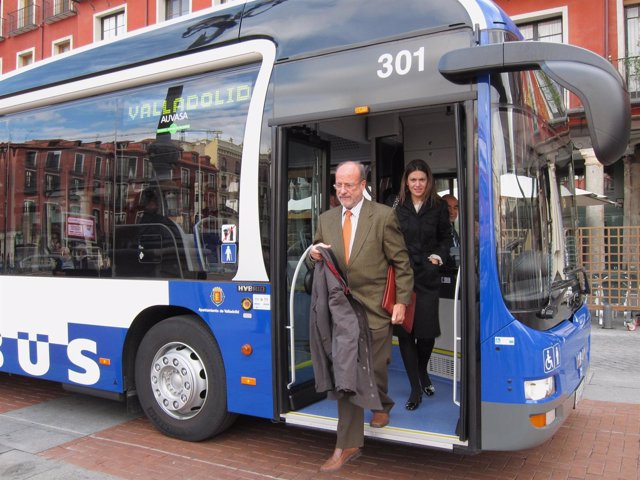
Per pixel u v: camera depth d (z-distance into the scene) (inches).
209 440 185.3
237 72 173.6
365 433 150.8
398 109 145.9
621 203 613.0
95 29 916.6
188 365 178.2
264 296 163.5
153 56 189.3
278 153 162.6
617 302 416.8
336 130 195.2
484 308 135.4
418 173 172.2
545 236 153.3
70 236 205.9
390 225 149.4
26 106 220.1
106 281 194.4
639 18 571.5
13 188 223.9
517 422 133.1
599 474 157.8
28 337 214.8
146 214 188.4
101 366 195.8
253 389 165.5
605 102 120.8
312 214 178.1
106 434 192.4
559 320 150.9
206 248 175.2
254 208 165.9
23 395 243.8
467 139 137.2
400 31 149.1
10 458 170.4
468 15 141.3
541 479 154.9
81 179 204.5
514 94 141.6
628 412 212.4
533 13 603.8
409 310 157.5
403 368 211.8
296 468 162.7
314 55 160.1
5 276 221.6
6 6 1051.9
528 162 146.9
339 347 140.3
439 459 168.2
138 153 191.6
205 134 177.5
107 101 200.5
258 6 173.8
